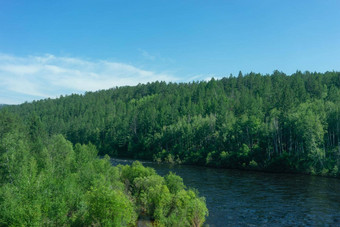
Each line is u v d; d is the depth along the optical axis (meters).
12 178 31.94
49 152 50.22
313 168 61.44
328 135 70.06
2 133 65.12
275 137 74.56
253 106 101.50
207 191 43.75
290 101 87.44
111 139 132.00
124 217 22.27
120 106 180.12
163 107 134.38
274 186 48.06
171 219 24.31
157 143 111.06
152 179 32.81
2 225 18.81
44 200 21.31
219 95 137.62
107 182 32.03
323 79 138.25
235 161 76.88
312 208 33.31
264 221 28.50
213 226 26.89
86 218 21.14
